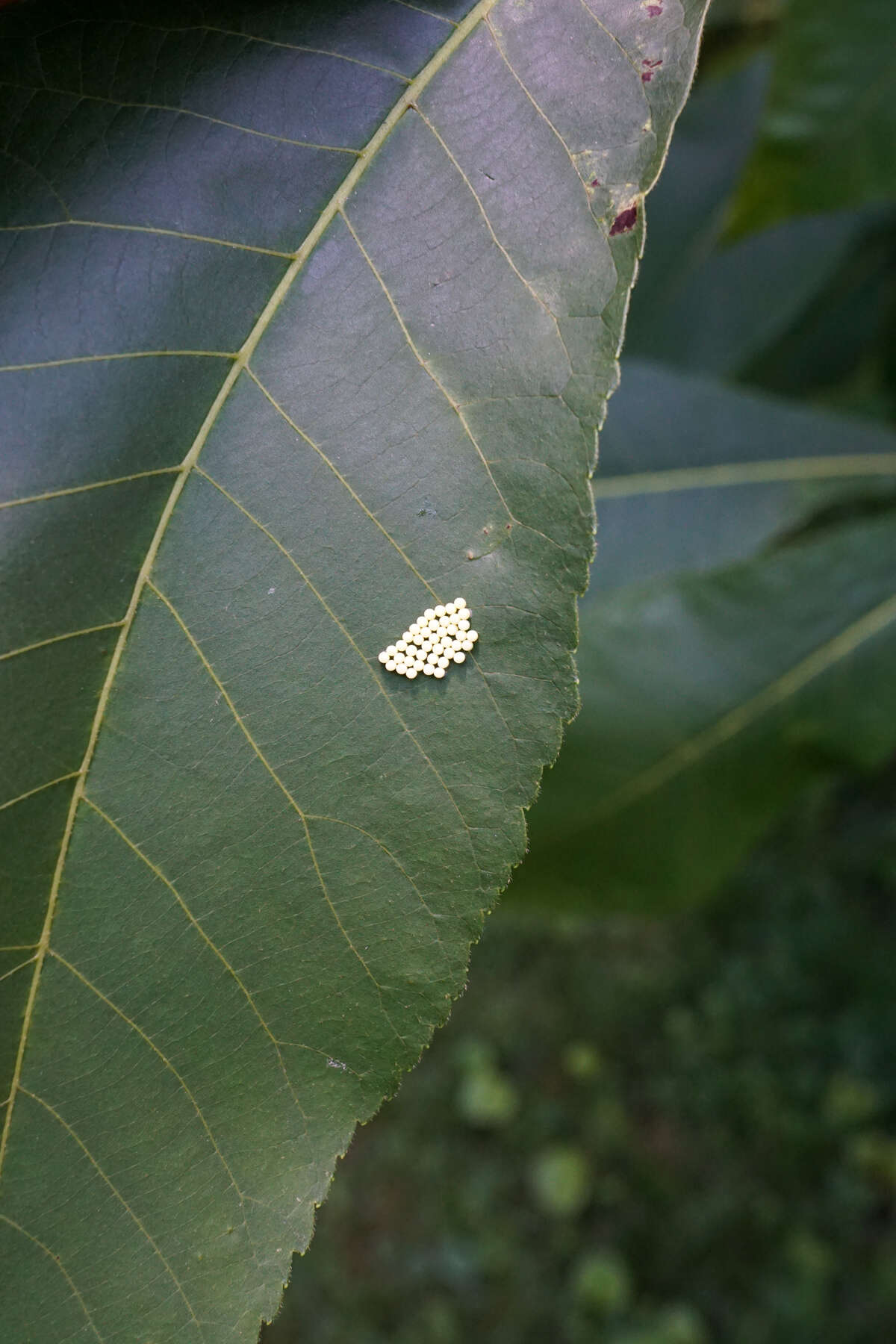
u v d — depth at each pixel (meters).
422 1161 0.83
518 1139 0.85
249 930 0.18
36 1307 0.18
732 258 0.40
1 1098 0.18
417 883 0.18
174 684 0.18
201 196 0.18
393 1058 0.18
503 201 0.18
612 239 0.18
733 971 0.91
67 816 0.18
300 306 0.18
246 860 0.18
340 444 0.18
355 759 0.18
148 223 0.18
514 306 0.18
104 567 0.18
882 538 0.27
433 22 0.18
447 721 0.18
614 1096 0.87
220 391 0.18
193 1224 0.18
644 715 0.27
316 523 0.18
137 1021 0.18
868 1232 0.76
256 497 0.18
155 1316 0.18
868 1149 0.79
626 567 0.30
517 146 0.18
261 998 0.18
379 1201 0.82
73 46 0.18
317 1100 0.18
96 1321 0.18
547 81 0.18
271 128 0.18
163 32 0.18
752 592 0.27
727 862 0.28
